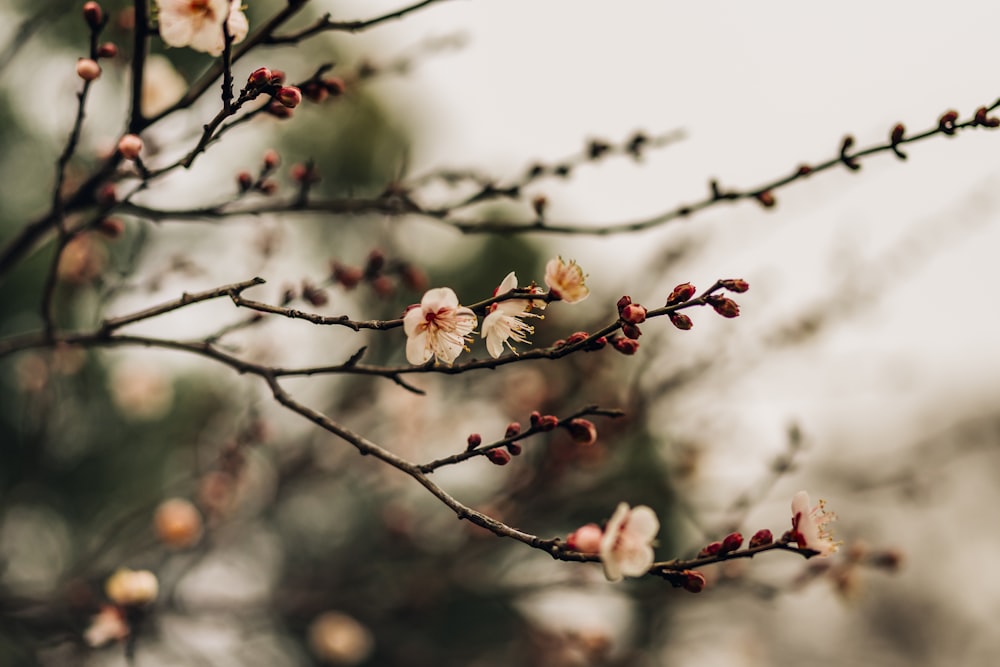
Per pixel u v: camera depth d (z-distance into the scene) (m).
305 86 2.34
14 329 9.48
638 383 4.48
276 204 2.83
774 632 8.45
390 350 5.35
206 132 1.99
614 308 4.64
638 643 5.54
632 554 1.69
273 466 5.56
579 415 1.88
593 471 4.74
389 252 3.90
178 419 7.98
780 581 3.92
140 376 5.88
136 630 3.16
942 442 4.91
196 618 4.77
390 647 5.73
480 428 5.48
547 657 5.20
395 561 5.57
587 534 1.68
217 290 1.94
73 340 2.53
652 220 2.79
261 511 5.52
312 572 6.09
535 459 4.89
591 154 3.03
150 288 3.25
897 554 3.76
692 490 4.63
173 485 5.04
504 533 1.73
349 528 9.49
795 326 4.55
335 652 5.52
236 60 2.24
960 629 13.98
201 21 2.14
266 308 1.87
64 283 4.12
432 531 5.57
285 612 5.05
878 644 12.84
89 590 4.25
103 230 2.73
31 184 9.16
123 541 4.87
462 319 1.92
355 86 3.23
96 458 7.95
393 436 5.52
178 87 3.17
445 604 5.20
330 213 2.95
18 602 4.16
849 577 3.82
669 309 1.79
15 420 8.21
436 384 5.34
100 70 2.18
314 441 5.49
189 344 2.36
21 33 3.16
